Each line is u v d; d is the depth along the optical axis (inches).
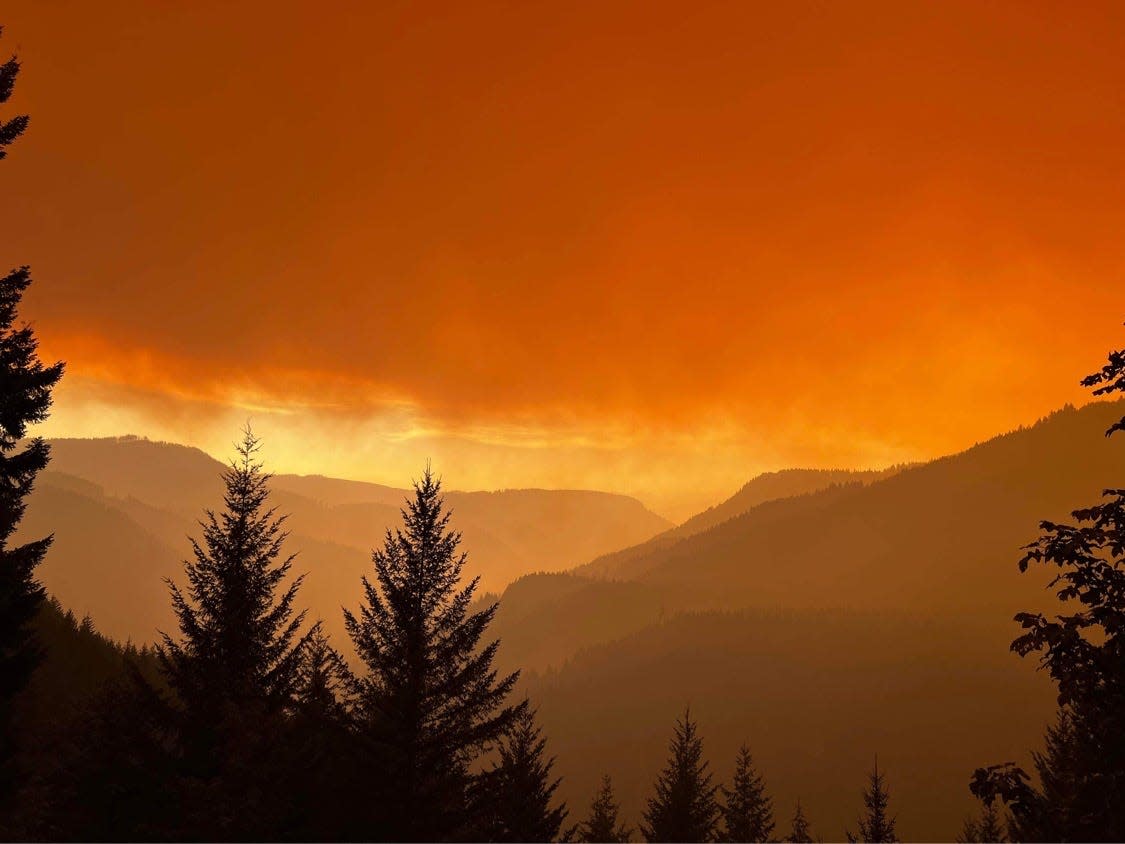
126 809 899.4
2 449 855.7
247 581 978.7
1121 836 523.8
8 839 1007.6
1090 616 543.5
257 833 832.9
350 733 1007.6
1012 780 554.3
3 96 864.3
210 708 919.0
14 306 862.5
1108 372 589.0
